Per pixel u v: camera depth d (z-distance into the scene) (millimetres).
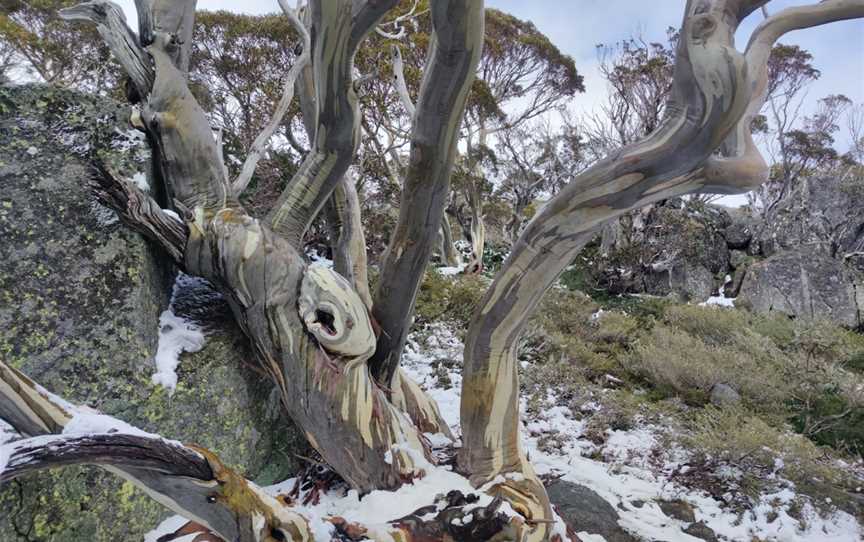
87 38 10016
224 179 2596
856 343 7984
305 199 2641
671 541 3143
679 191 1751
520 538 1977
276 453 2936
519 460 2297
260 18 10531
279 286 2242
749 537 3307
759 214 14148
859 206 12500
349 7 2057
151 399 2227
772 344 7324
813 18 1576
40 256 2100
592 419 4781
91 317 2139
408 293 2555
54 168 2250
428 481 2273
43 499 1774
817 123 15234
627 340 7473
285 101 3275
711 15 1552
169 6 2666
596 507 3285
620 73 13195
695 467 4008
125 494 2045
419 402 3084
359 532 1819
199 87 9570
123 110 2545
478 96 11609
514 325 2119
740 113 1554
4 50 9375
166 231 2348
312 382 2215
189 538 2100
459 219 13758
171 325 2547
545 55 14297
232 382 2621
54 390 1970
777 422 4973
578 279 11500
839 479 3998
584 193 1803
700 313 8531
